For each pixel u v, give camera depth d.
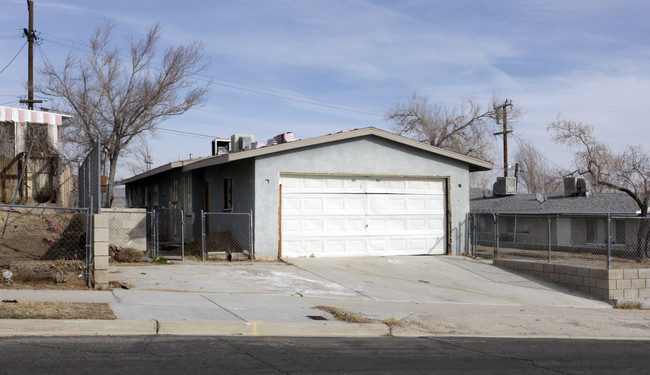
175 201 23.89
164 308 9.52
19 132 19.47
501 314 11.59
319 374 6.37
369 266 16.30
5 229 15.46
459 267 16.92
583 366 7.55
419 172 18.64
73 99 27.59
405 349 8.12
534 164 48.94
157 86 28.25
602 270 14.27
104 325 8.10
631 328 11.12
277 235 16.69
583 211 27.05
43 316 8.16
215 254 16.36
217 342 7.80
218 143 23.20
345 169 17.59
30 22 27.78
